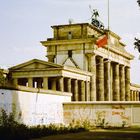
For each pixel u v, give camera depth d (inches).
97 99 4884.4
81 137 1712.6
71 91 4490.7
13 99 2338.8
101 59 4916.3
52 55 4874.5
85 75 4544.8
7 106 2261.3
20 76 4249.5
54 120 2952.8
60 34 4894.2
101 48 4881.9
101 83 4904.0
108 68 5108.3
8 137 1576.0
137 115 2859.3
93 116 2989.7
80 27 4788.4
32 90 2608.3
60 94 3097.9
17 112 2385.6
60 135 1836.9
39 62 4178.2
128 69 6058.1
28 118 2546.8
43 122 2768.2
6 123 2060.8
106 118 2947.8
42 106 2768.2
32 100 2615.7
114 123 2915.8
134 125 2851.9
